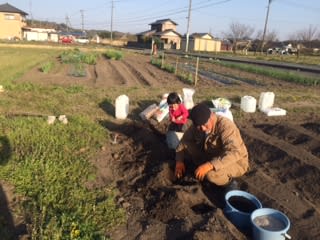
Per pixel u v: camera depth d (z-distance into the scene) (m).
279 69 26.38
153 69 22.84
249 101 9.61
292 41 76.62
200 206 4.57
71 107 9.56
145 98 11.27
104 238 3.79
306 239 4.10
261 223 3.88
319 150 6.70
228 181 5.05
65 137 6.75
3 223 4.02
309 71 26.33
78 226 3.91
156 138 6.98
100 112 9.19
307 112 10.37
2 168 5.26
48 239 3.63
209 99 11.51
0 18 68.50
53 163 5.45
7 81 13.84
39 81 14.79
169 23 80.06
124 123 8.24
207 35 71.94
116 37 97.50
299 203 4.88
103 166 5.81
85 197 4.65
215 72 22.55
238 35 77.81
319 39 70.00
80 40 75.56
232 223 4.16
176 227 3.97
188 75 17.97
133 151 6.49
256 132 7.78
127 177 5.45
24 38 75.12
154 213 4.38
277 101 11.86
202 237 3.67
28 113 8.78
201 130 4.87
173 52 52.34
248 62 33.22
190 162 5.80
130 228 4.12
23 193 4.64
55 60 25.89
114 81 16.23
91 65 23.81
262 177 5.57
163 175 5.20
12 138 6.50
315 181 5.42
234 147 4.75
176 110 6.45
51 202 4.45
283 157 6.26
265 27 58.16
